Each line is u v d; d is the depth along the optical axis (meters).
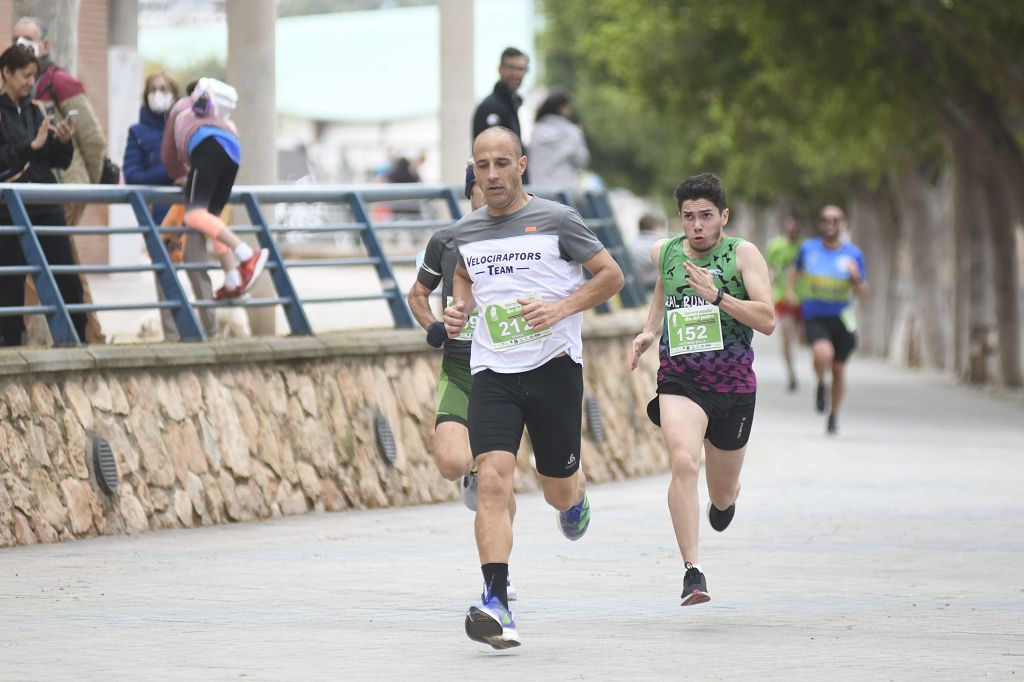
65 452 24.41
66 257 26.92
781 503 29.78
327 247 62.31
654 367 37.62
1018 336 64.44
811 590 20.47
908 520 27.34
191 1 78.69
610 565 22.39
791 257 62.31
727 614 18.77
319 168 85.81
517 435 17.00
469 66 42.88
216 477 26.50
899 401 58.59
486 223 17.30
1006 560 23.00
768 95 71.06
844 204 106.06
